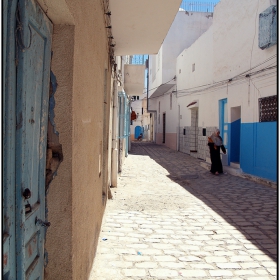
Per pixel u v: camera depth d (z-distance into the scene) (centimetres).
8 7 147
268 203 714
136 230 522
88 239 321
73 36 226
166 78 2198
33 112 191
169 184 955
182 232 518
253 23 1013
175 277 362
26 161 178
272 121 911
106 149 622
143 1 539
